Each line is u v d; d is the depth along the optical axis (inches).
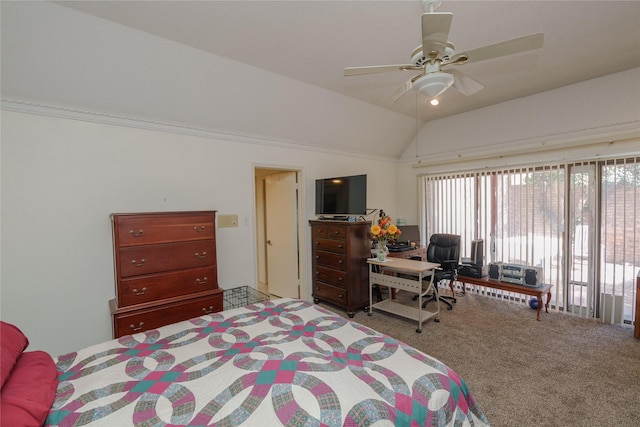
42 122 92.0
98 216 101.7
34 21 75.0
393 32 88.8
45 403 40.6
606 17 85.0
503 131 161.5
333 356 54.6
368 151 193.9
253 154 141.0
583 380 88.6
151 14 78.4
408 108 164.6
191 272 103.9
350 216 153.5
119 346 61.6
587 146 135.2
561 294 144.5
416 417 43.4
